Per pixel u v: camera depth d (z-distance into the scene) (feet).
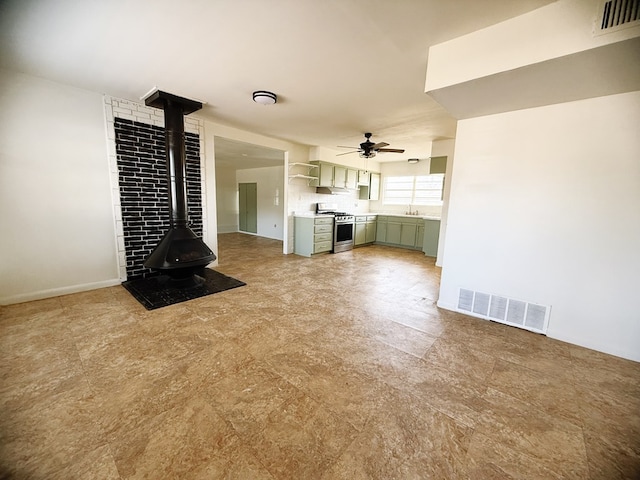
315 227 17.51
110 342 6.79
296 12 5.19
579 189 7.06
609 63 4.99
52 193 9.22
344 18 5.34
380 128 13.42
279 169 24.43
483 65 5.67
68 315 8.19
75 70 7.91
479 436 4.33
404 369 6.05
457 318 8.86
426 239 18.70
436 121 12.09
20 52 6.89
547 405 5.05
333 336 7.44
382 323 8.35
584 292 7.18
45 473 3.56
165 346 6.67
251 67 7.47
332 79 8.11
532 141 7.61
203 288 10.78
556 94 6.51
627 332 6.68
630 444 4.24
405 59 6.89
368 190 23.50
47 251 9.30
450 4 4.89
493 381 5.71
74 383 5.28
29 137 8.64
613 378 5.88
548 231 7.57
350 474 3.67
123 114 10.40
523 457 3.99
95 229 10.22
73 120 9.36
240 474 3.62
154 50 6.70
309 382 5.52
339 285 11.93
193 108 10.16
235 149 17.03
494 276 8.55
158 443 4.05
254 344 6.90
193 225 13.15
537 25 5.01
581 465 3.88
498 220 8.34
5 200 8.44
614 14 4.32
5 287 8.68
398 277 13.47
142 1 4.94
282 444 4.09
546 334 7.74
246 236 26.37
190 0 4.91
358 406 4.90
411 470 3.75
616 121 6.50
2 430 4.18
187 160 12.50
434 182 22.20
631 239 6.54
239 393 5.15
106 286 10.68
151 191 11.44
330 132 14.46
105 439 4.09
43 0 4.91
